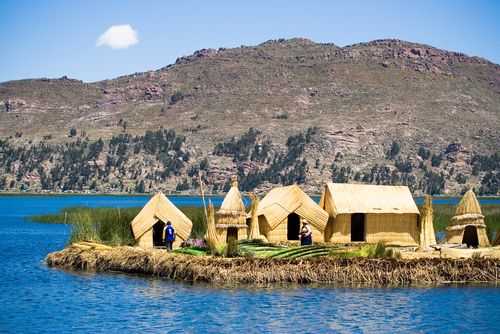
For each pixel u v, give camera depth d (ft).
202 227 164.04
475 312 93.45
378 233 145.89
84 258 130.21
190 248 127.65
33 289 108.88
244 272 110.22
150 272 118.93
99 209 324.39
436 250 132.87
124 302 98.78
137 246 136.36
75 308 96.07
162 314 92.17
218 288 106.63
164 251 123.75
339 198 146.20
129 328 86.02
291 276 109.70
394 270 110.83
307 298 100.07
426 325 87.40
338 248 124.16
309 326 86.79
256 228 138.31
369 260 112.78
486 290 106.22
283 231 141.49
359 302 98.02
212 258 115.34
